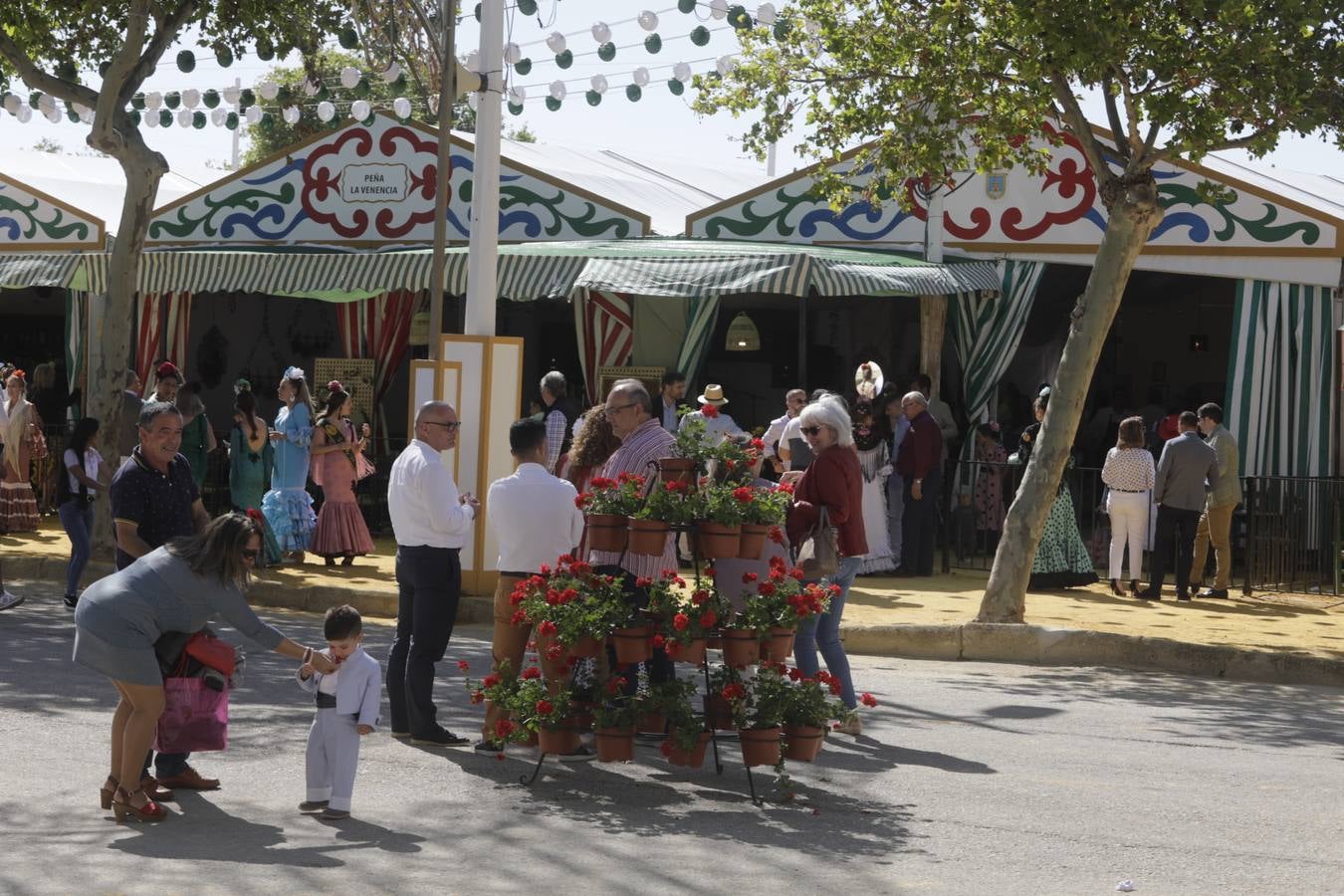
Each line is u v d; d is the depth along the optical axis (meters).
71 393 22.61
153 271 19.72
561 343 24.36
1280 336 17.92
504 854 6.36
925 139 14.30
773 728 7.44
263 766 7.86
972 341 18.97
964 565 17.30
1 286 21.17
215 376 24.98
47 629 11.97
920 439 16.25
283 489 15.53
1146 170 12.93
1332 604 15.16
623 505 7.76
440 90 16.38
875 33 13.91
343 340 21.50
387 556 17.14
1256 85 12.20
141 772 6.84
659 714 7.69
